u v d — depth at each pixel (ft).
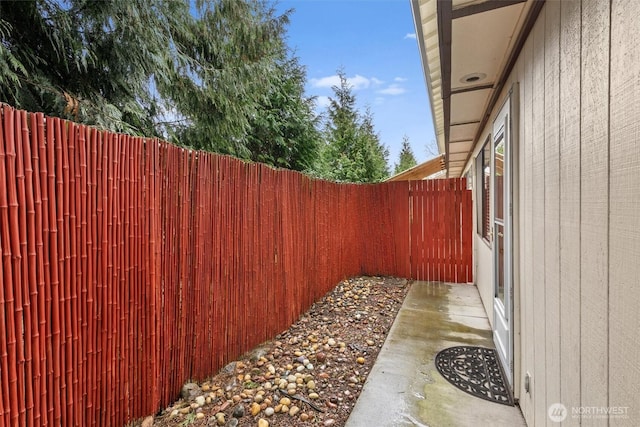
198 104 14.76
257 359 10.18
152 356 7.24
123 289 6.59
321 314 14.57
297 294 13.84
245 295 10.40
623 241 3.42
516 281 8.11
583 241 4.41
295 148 28.84
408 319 13.74
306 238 14.76
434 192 20.85
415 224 21.30
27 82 8.75
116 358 6.47
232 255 9.80
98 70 10.93
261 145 26.68
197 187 8.46
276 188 12.14
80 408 5.81
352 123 56.90
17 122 4.98
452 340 11.59
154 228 7.25
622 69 3.43
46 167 5.32
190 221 8.27
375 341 11.73
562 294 5.17
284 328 12.71
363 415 7.47
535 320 6.70
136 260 6.85
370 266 22.22
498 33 7.13
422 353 10.58
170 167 7.68
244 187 10.31
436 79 10.95
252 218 10.71
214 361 9.14
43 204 5.27
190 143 15.42
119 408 6.52
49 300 5.34
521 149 7.85
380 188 22.00
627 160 3.34
